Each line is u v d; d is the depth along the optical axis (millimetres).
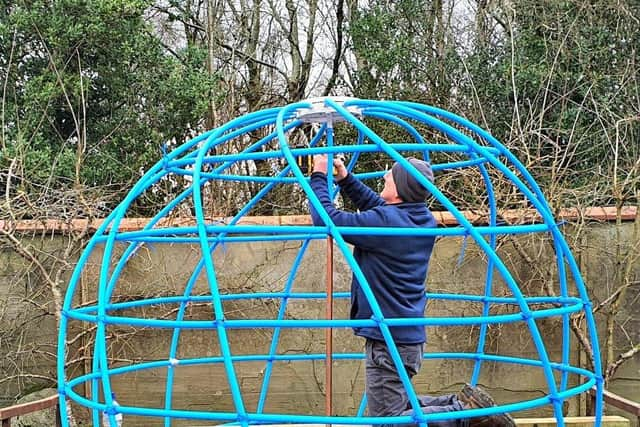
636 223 5809
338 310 6211
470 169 5992
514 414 6195
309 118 3186
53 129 8773
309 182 3008
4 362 6008
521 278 6121
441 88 9734
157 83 9148
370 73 10469
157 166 3232
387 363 2920
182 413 2582
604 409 5984
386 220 2859
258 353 6203
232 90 9680
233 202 7121
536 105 7625
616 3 8531
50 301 6004
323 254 6223
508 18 8438
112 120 8922
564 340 3662
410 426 2932
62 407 3072
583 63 7992
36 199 6445
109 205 8250
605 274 6090
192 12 11641
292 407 6223
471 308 6156
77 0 8477
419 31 10422
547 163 7711
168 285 6164
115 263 6094
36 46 8594
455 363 6164
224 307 6199
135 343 6160
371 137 2676
